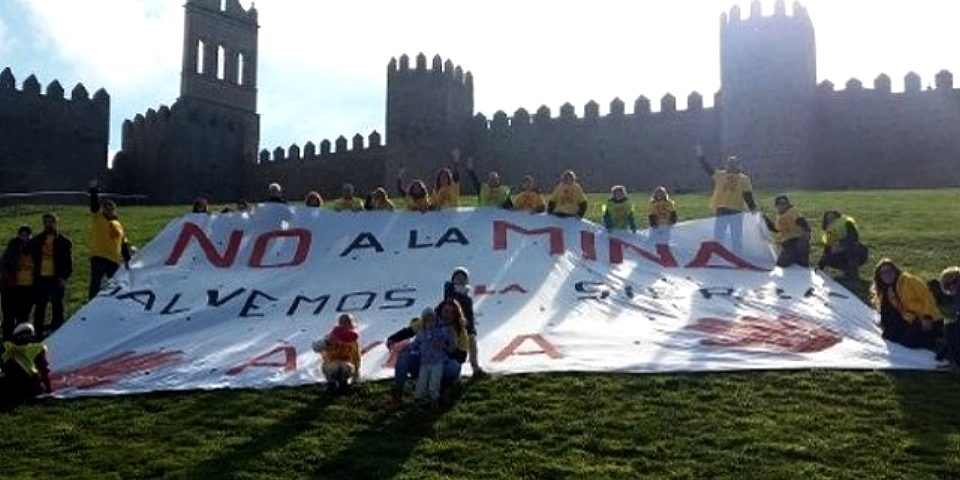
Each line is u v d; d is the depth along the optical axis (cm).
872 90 6188
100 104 7506
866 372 1603
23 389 1636
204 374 1705
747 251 2253
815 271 2189
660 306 1931
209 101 9000
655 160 6675
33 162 7131
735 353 1688
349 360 1617
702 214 3456
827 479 1225
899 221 3097
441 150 7344
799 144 6191
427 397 1508
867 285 2164
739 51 6391
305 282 2127
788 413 1445
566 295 1983
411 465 1304
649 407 1483
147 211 4284
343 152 7750
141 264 2205
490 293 2012
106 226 2198
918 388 1530
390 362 1705
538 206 2475
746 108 6331
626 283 2056
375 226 2314
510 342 1767
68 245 2055
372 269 2159
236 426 1478
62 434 1479
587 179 6881
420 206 2389
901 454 1295
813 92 6266
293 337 1852
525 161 7106
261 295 2073
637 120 6756
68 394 1658
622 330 1805
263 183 8162
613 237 2273
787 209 2261
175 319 1986
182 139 7925
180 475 1302
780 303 1952
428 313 1562
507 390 1570
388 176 7431
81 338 1927
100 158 7475
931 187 5988
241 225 2317
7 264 1998
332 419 1487
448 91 7431
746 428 1395
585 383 1584
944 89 6022
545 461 1307
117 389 1666
